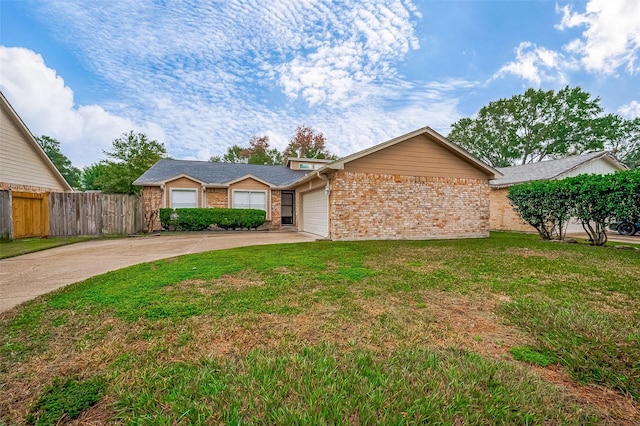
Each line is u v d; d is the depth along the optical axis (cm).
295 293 362
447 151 1084
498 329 267
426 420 150
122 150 2331
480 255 656
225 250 729
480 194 1130
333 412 153
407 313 301
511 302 336
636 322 279
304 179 1164
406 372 193
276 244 862
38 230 1079
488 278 446
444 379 185
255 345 231
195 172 1639
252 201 1611
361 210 989
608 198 816
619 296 362
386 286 395
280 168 1945
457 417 153
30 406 160
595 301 342
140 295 348
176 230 1418
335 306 318
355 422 149
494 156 3338
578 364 207
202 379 183
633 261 597
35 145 1306
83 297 340
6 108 1137
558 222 1018
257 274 457
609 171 1597
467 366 202
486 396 169
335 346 230
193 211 1399
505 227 1588
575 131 2922
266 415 151
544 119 3033
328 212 1016
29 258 642
